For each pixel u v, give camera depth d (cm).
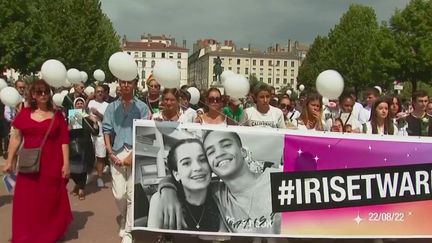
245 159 633
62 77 709
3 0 4294
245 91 743
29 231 651
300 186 641
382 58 4881
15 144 679
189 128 629
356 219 652
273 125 729
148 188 631
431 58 4616
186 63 18000
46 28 4694
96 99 1093
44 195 655
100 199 974
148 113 704
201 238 650
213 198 633
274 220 639
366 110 1009
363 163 650
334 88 700
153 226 634
